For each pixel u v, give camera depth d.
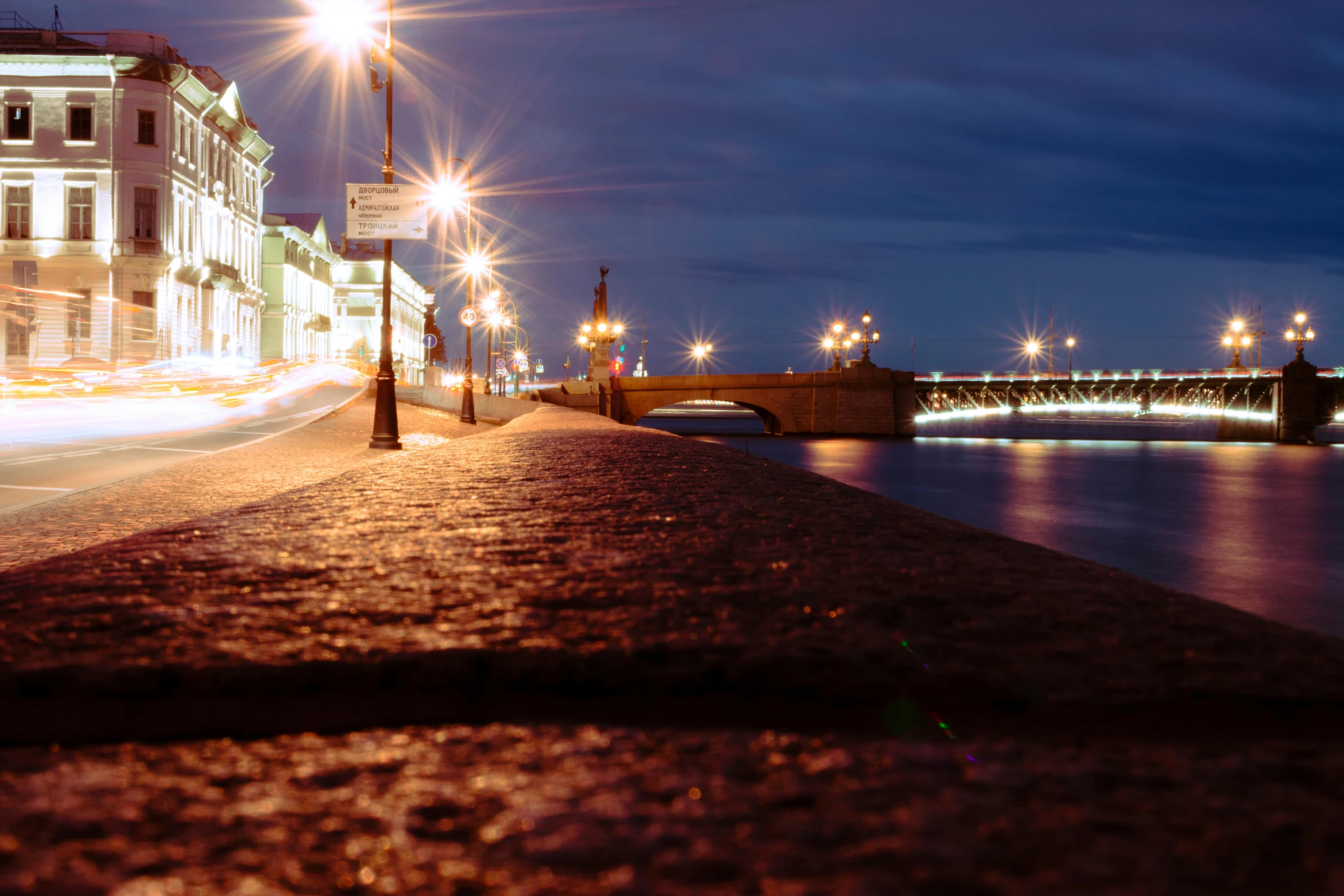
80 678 2.59
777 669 2.72
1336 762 2.05
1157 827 1.70
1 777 2.01
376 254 120.12
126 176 57.06
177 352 61.19
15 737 2.28
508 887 1.48
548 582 3.98
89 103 56.62
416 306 143.62
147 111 57.78
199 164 64.06
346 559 4.54
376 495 7.88
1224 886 1.47
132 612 3.34
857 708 2.49
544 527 5.73
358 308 116.38
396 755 2.15
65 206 56.59
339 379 80.56
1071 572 4.20
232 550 4.80
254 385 60.34
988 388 133.62
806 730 2.38
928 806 1.80
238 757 2.15
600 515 6.30
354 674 2.69
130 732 2.31
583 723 2.41
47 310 56.50
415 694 2.61
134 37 58.47
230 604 3.52
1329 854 1.57
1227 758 2.08
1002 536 5.51
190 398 48.88
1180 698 2.48
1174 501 58.88
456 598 3.65
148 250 57.66
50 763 2.10
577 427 22.33
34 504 13.53
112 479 16.80
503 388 94.25
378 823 1.75
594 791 1.90
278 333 86.56
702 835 1.67
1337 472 84.06
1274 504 57.25
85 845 1.64
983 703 2.51
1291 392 133.75
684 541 5.10
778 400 127.75
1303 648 2.92
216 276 66.44
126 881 1.50
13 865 1.56
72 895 1.45
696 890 1.46
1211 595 30.61
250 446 24.62
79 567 4.23
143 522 12.14
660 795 1.88
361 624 3.23
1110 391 134.50
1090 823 1.71
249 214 77.12
